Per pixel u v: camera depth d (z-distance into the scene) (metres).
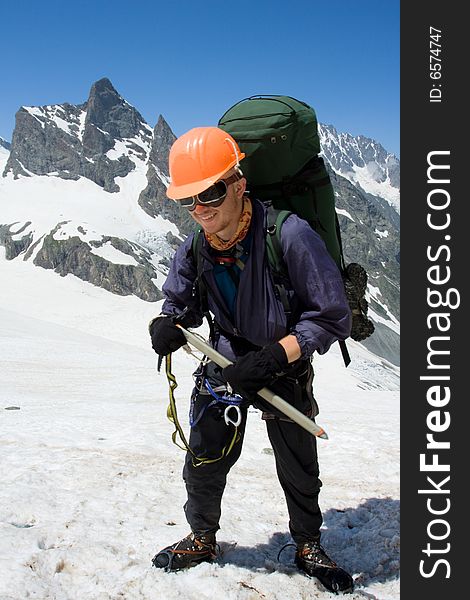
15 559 3.69
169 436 8.69
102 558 3.83
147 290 152.12
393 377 113.38
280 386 3.47
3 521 4.64
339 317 3.22
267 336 3.35
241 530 4.59
